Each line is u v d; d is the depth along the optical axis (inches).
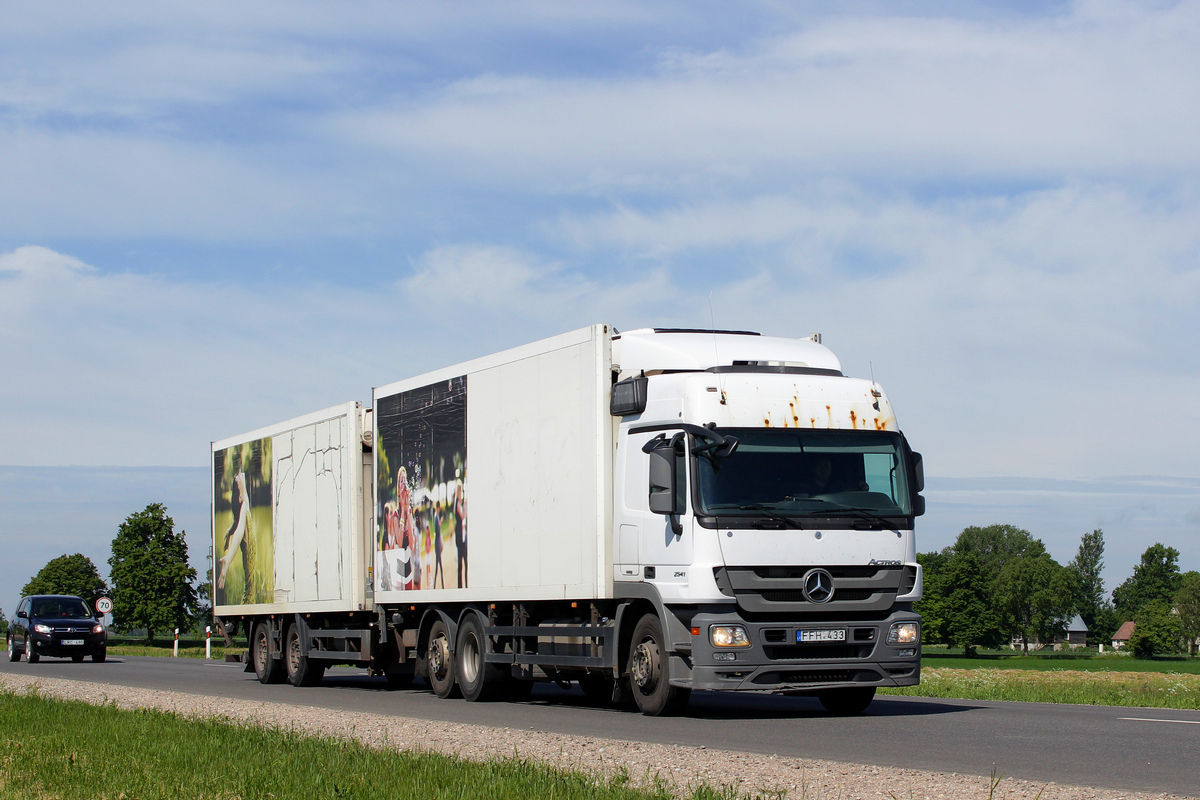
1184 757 379.9
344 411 816.3
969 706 607.8
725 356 553.3
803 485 519.5
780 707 599.5
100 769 399.9
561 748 420.5
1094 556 6978.4
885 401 546.0
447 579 677.9
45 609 1552.7
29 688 802.2
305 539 868.6
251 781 357.4
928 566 5002.5
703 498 506.6
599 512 553.6
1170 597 6579.7
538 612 618.2
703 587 500.1
